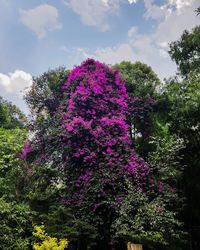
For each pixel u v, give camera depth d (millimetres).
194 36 15398
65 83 14500
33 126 14227
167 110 14391
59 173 12570
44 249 9117
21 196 11695
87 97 13188
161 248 11055
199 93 13117
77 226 10352
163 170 11789
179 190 13570
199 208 14703
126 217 10453
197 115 13406
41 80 15211
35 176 12727
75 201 11406
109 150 11930
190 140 14305
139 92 14656
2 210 9547
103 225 11445
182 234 12469
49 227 10148
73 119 12492
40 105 14898
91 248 11516
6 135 14578
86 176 11602
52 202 11906
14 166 13016
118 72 14695
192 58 15781
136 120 14547
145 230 10578
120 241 11656
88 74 14125
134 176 11609
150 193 11430
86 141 12336
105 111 13367
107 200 11359
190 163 14430
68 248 10883
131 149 12469
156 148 13414
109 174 11469
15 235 9633
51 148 12953
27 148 13648
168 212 10734
